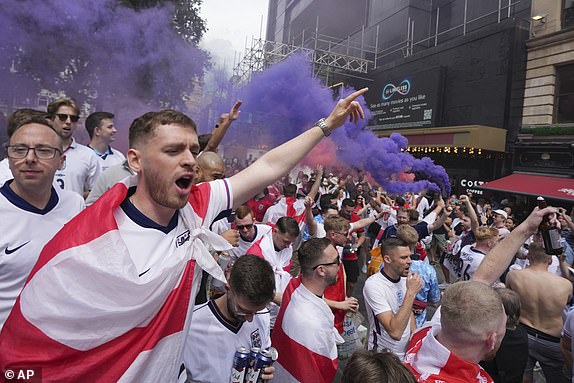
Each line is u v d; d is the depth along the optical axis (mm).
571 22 15969
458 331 1572
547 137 15992
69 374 1068
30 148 1893
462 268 5152
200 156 2641
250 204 7668
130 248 1179
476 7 22234
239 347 2016
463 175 18828
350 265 5965
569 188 13023
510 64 17344
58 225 2070
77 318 1069
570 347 3098
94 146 3998
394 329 2883
